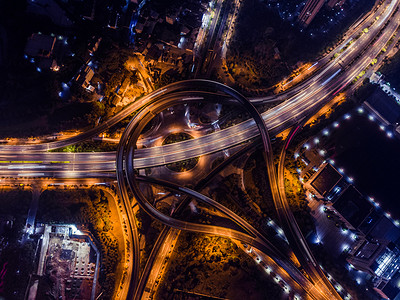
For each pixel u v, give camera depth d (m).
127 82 143.88
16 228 130.62
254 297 133.38
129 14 140.50
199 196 141.38
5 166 136.75
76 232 135.00
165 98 147.12
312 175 142.25
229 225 141.38
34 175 137.62
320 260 138.50
